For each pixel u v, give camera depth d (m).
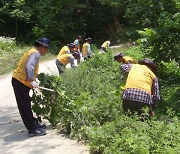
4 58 20.78
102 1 32.91
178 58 9.11
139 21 17.59
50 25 30.36
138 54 12.58
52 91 7.23
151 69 6.52
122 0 33.19
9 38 26.17
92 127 6.51
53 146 6.18
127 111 6.15
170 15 9.26
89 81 8.36
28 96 6.76
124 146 5.09
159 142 5.03
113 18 35.16
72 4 31.81
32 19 30.73
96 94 7.89
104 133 5.64
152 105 6.12
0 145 6.38
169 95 8.47
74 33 32.69
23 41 29.23
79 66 10.80
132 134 5.21
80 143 6.27
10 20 30.41
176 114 7.32
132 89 6.07
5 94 11.97
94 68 10.95
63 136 6.73
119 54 9.63
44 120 7.94
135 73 6.23
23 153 5.91
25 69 6.64
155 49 9.05
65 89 7.70
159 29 8.87
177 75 9.55
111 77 9.63
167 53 9.08
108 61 11.62
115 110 6.83
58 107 7.21
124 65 7.84
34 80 6.70
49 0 30.80
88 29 35.12
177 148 4.82
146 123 5.56
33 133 6.81
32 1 31.09
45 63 20.48
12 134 7.04
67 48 12.54
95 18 34.81
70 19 32.09
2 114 8.95
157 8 14.24
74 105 7.04
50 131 7.09
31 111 6.82
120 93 7.46
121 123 5.69
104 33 35.00
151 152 4.90
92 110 6.84
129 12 18.69
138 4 17.05
